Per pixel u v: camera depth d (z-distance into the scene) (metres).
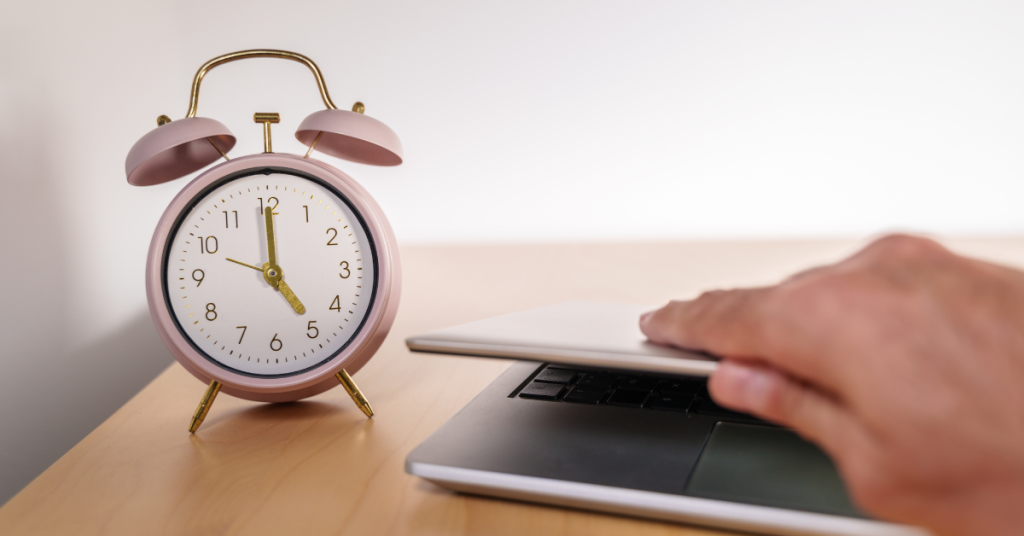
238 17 1.47
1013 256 1.11
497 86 1.56
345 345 0.47
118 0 1.06
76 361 0.86
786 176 1.57
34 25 0.79
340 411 0.48
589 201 1.60
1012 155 1.51
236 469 0.38
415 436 0.43
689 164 1.58
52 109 0.82
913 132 1.53
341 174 0.48
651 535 0.29
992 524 0.19
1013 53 1.48
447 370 0.57
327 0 1.50
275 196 0.47
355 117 0.47
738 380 0.24
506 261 1.29
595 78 1.56
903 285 0.22
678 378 0.44
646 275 1.08
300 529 0.31
